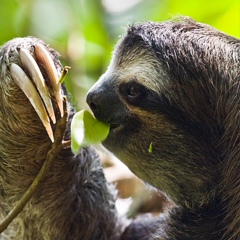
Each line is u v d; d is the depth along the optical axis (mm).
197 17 11766
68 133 7977
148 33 7410
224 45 7395
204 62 7250
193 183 7430
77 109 9141
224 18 11719
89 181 8648
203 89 7219
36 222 8305
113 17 12484
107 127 7285
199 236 7547
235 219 7160
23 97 7262
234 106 7148
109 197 9016
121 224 9211
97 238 8789
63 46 12344
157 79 7207
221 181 7293
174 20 7809
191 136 7301
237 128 7129
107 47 12414
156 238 8094
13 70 7117
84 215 8555
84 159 8477
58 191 8172
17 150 7727
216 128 7289
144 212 10438
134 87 7242
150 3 12305
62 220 8391
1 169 7949
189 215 7629
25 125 7480
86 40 12555
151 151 7367
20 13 12391
